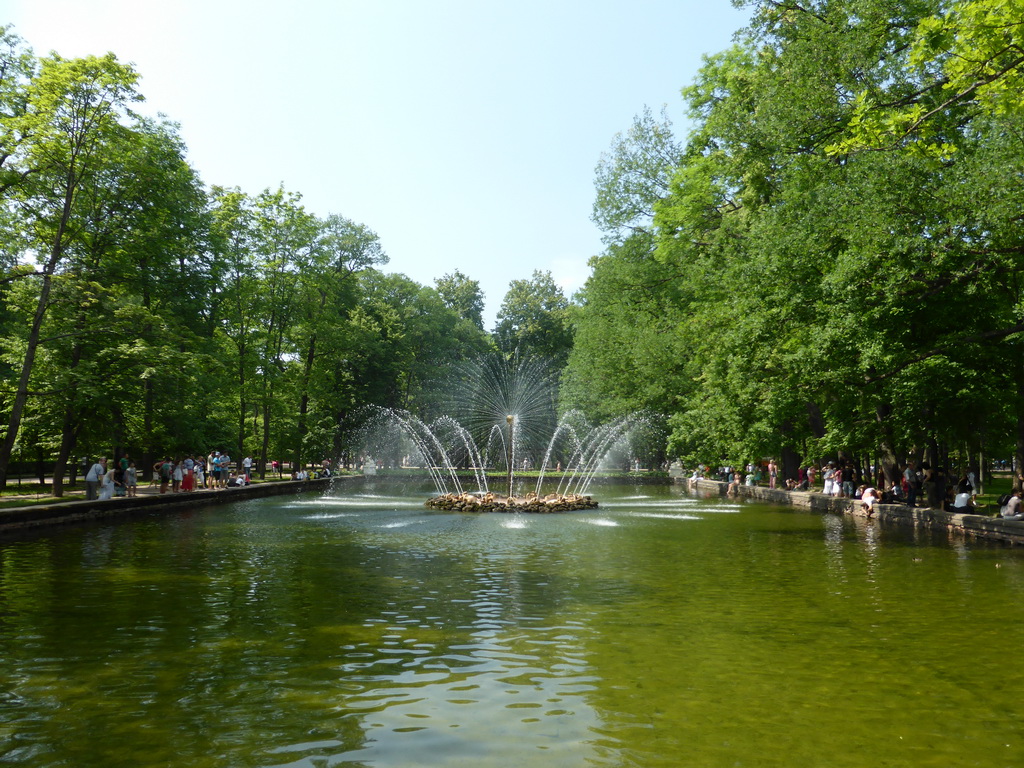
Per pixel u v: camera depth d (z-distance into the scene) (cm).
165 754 544
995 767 529
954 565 1498
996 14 1206
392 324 6681
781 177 2484
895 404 2406
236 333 4516
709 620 992
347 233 6172
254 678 728
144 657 802
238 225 4447
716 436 3681
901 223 1759
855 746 568
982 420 2367
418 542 1867
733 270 2575
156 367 2716
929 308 1980
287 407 4919
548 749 557
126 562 1489
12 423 2455
